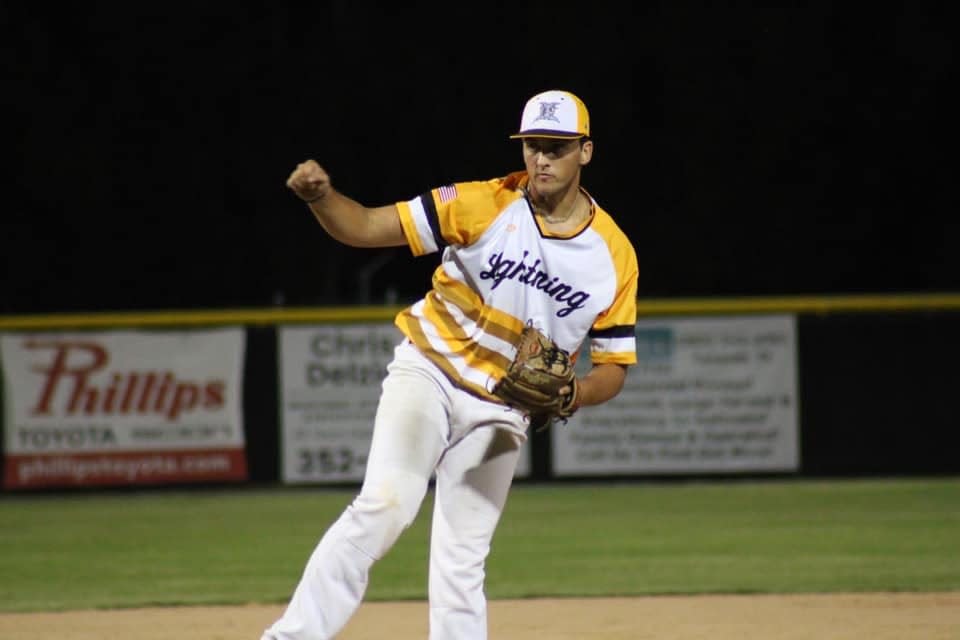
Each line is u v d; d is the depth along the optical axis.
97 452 45.31
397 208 15.27
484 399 15.69
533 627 23.80
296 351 45.97
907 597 26.42
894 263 76.56
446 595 16.16
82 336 45.22
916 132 75.56
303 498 44.84
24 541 36.34
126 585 29.47
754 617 24.45
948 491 43.69
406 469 15.25
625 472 46.34
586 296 15.52
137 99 75.69
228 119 76.69
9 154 74.44
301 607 15.16
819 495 43.44
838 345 46.47
